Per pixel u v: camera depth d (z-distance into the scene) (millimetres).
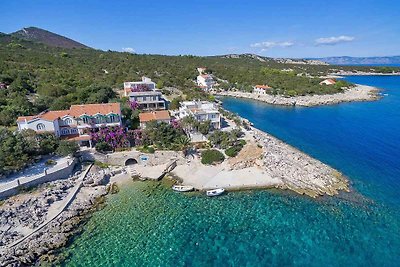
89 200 46469
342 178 54031
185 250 36469
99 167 56594
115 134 61688
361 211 44000
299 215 43312
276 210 44688
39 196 45188
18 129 61125
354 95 149250
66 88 96562
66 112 65500
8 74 101812
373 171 57250
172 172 56812
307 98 141125
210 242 37875
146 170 56938
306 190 49688
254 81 172375
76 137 61250
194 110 78562
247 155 61344
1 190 43969
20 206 42312
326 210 44406
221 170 56906
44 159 55375
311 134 83000
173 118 75688
